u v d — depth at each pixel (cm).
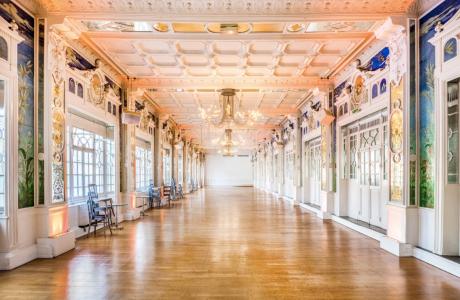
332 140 1030
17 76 520
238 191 2623
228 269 514
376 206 810
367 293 416
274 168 2245
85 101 773
